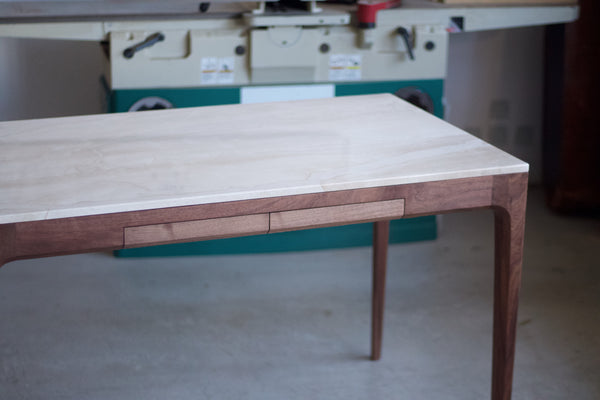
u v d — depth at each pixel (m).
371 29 2.67
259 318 2.50
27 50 3.16
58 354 2.27
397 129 1.74
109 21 2.55
